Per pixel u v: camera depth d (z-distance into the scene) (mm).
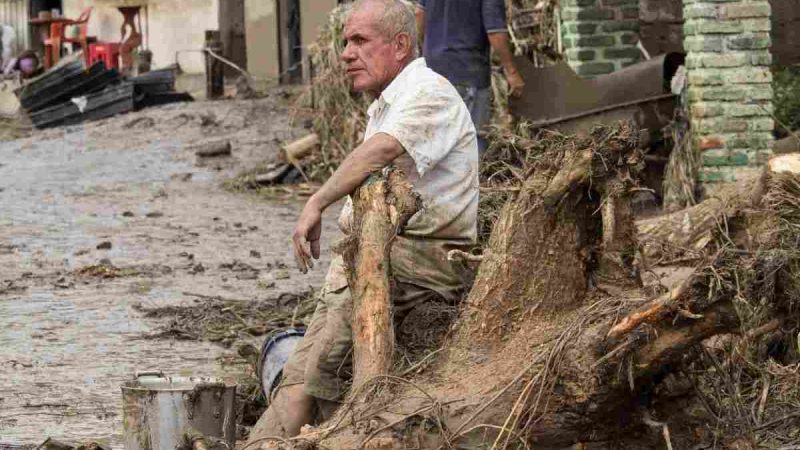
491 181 8680
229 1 32469
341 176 6461
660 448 5883
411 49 6766
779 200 6445
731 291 5555
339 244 6340
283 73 27375
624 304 5754
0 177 19484
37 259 12945
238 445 6363
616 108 12977
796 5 14977
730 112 12867
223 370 8797
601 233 6156
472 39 12758
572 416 5746
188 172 19203
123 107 27234
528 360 5922
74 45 37062
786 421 6258
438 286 6766
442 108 6586
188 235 14258
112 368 8914
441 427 5746
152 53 34969
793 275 5754
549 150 6195
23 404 8055
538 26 16719
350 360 6609
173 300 10984
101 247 13477
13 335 9859
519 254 6145
